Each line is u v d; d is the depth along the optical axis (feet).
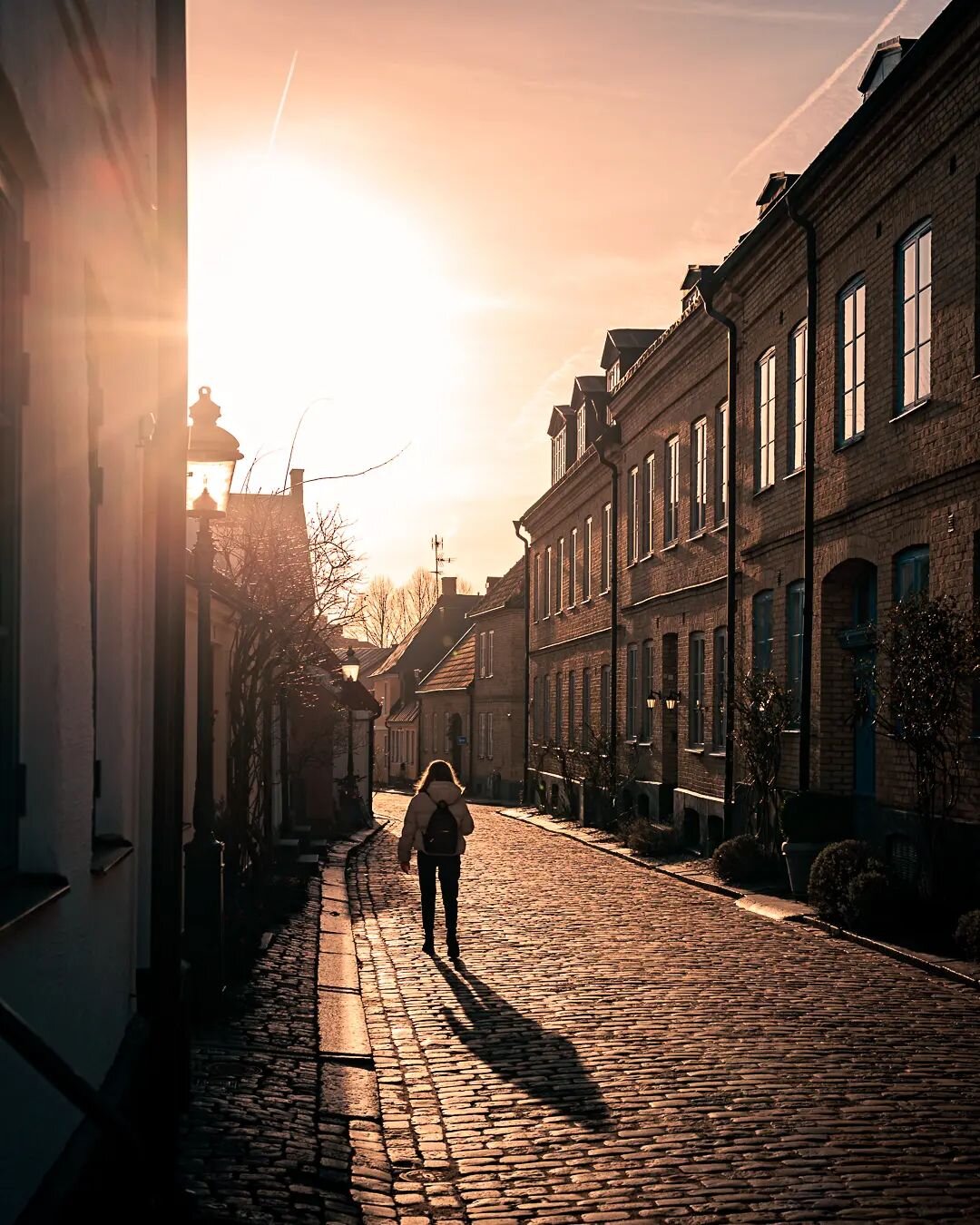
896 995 33.17
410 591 359.66
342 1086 24.02
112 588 21.21
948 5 41.45
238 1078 23.72
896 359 49.47
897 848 48.19
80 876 16.20
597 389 115.85
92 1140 15.16
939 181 45.39
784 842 54.85
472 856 76.89
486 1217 17.80
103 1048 18.26
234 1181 18.16
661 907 51.57
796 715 59.88
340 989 33.01
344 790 106.83
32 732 14.82
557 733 125.08
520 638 169.99
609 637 102.42
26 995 13.37
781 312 62.49
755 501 66.13
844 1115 22.40
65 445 15.38
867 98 48.55
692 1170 19.62
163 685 18.75
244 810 45.88
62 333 15.25
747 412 67.62
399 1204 18.30
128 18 21.50
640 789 89.92
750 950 40.47
